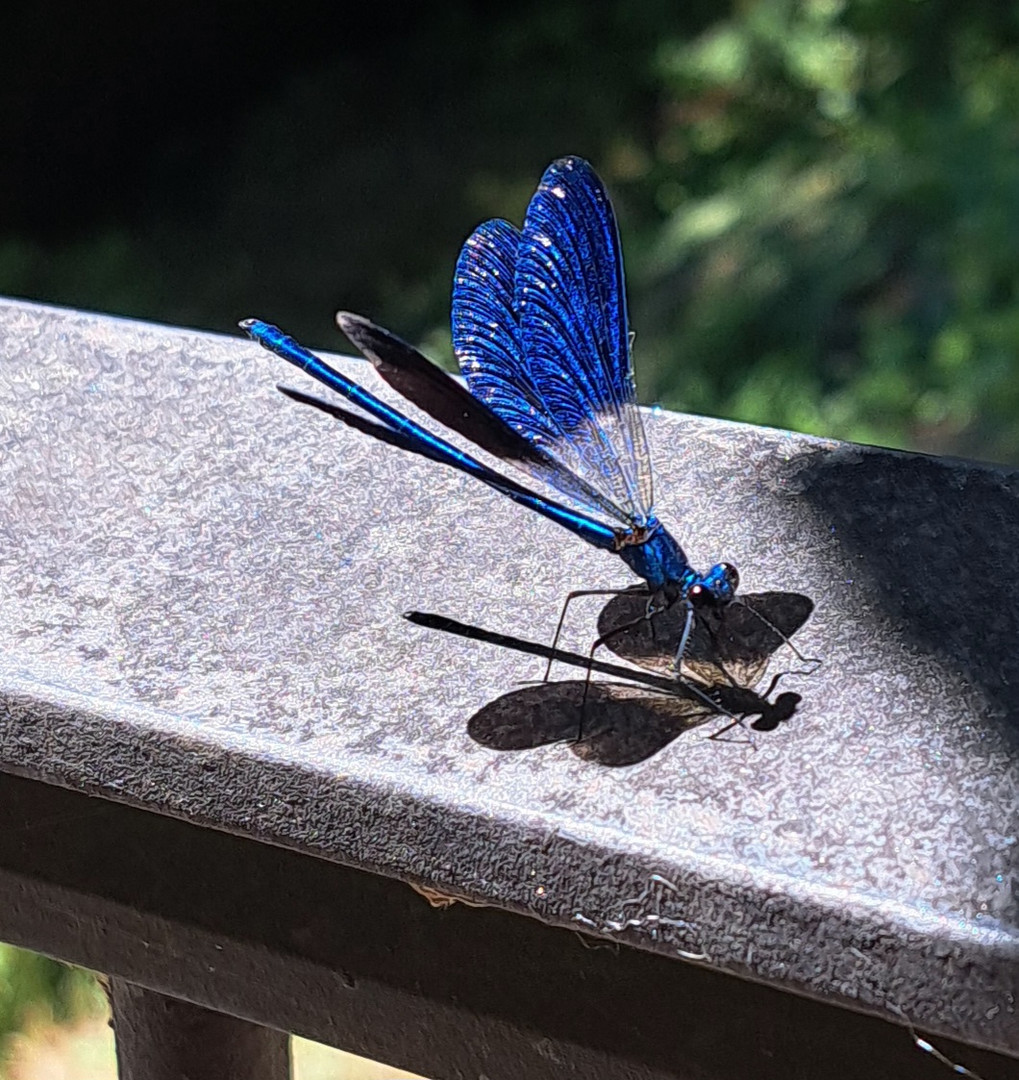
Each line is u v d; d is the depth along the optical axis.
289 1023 0.13
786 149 0.78
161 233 0.93
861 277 0.67
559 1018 0.12
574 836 0.12
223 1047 0.14
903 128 0.72
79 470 0.16
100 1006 0.40
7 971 0.40
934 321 0.63
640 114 0.92
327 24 1.05
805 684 0.13
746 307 0.69
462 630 0.14
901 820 0.12
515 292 0.17
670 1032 0.12
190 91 1.01
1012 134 0.68
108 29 0.97
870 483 0.15
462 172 0.94
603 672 0.13
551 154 0.92
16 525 0.15
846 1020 0.12
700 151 0.84
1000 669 0.13
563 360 0.16
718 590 0.14
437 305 0.82
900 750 0.12
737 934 0.11
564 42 1.00
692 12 0.95
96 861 0.13
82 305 0.87
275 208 0.94
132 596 0.14
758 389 0.65
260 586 0.15
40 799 0.14
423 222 0.90
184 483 0.16
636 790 0.12
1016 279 0.63
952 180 0.68
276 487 0.16
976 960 0.11
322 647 0.14
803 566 0.15
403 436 0.15
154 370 0.17
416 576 0.15
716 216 0.76
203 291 0.88
